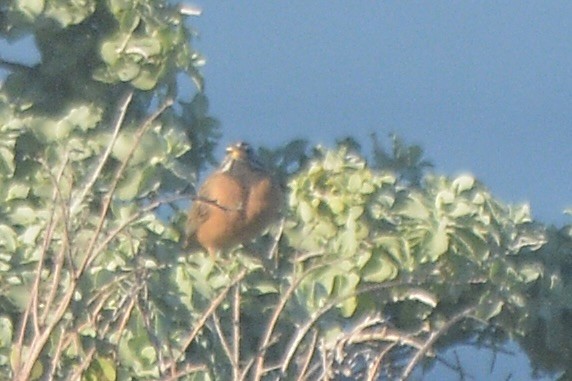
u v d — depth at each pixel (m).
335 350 9.47
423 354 9.42
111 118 14.09
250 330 11.32
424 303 11.91
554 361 12.77
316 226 12.05
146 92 14.23
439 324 12.02
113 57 14.05
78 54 14.12
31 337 10.28
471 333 12.45
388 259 11.56
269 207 14.37
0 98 14.19
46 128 13.37
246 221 14.27
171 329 10.84
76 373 8.99
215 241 14.29
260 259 12.05
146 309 9.70
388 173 13.33
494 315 12.05
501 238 12.41
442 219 12.01
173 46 14.14
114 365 9.51
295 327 11.25
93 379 9.45
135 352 10.16
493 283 12.20
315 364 9.95
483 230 12.20
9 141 13.33
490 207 12.60
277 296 11.35
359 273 11.47
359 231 11.76
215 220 14.16
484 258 12.05
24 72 14.20
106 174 13.03
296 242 12.06
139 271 9.79
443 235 11.85
